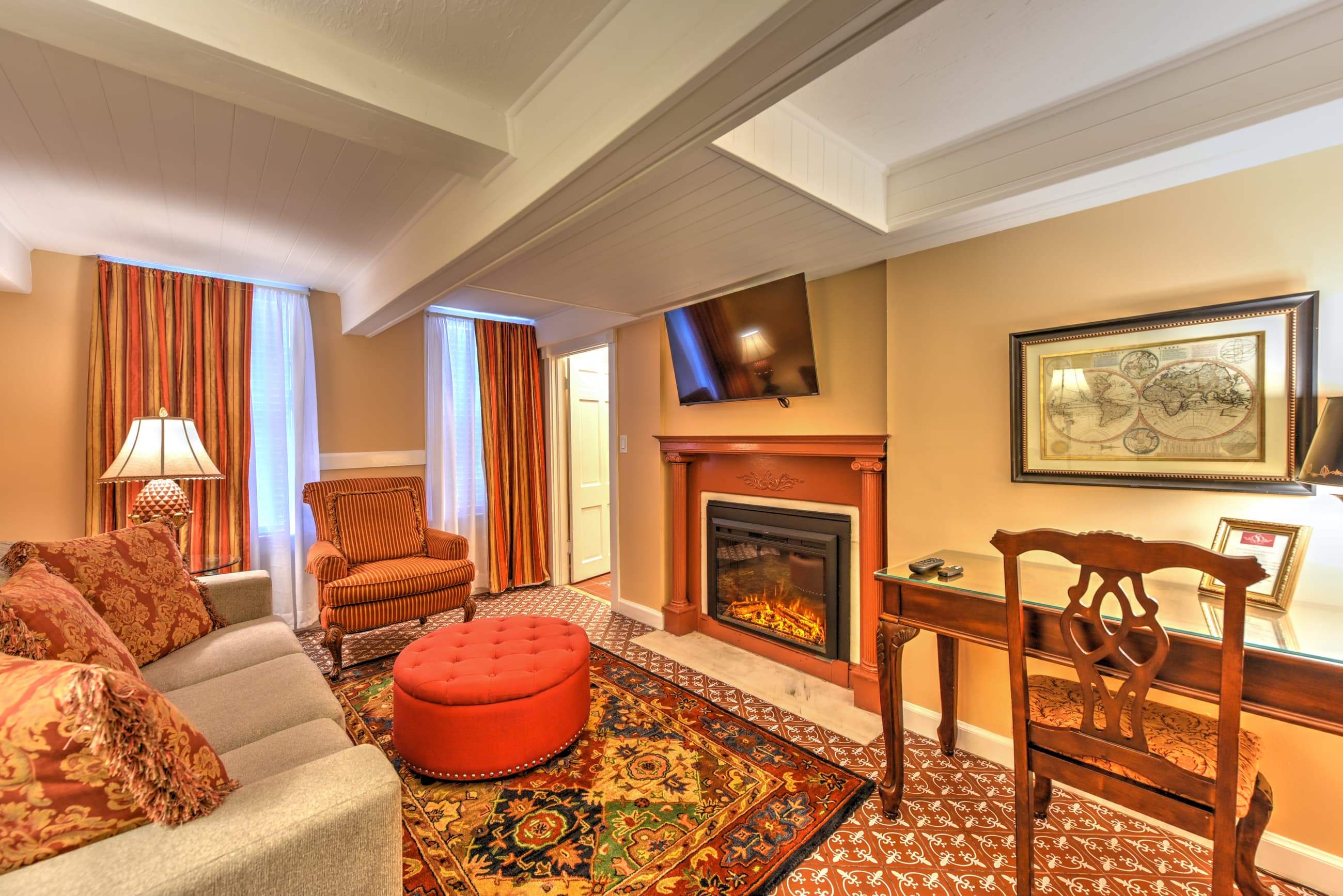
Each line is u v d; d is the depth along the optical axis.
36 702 0.75
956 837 1.67
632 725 2.31
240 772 1.23
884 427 2.45
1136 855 1.60
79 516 2.87
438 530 3.83
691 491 3.47
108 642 1.38
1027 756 1.38
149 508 2.55
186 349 3.11
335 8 1.20
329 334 3.68
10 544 1.70
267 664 1.84
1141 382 1.69
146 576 1.92
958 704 2.16
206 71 1.22
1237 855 1.40
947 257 2.14
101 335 2.88
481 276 2.38
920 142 1.78
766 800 1.83
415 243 2.45
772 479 2.99
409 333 3.99
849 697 2.56
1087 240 1.81
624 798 1.84
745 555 3.17
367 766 1.03
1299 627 1.27
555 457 4.55
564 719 2.01
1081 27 1.27
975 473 2.08
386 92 1.40
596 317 3.81
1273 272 1.49
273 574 3.39
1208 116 1.38
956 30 1.27
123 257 2.90
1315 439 1.29
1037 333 1.89
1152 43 1.33
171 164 1.91
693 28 1.05
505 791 1.88
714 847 1.62
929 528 2.21
